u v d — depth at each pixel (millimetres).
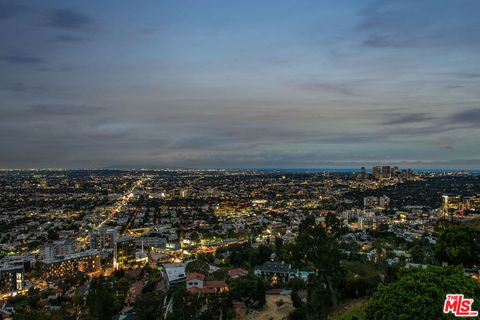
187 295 96500
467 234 80125
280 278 132125
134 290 142875
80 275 194875
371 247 165500
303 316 81938
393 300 45719
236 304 102375
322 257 78375
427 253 132250
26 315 112062
